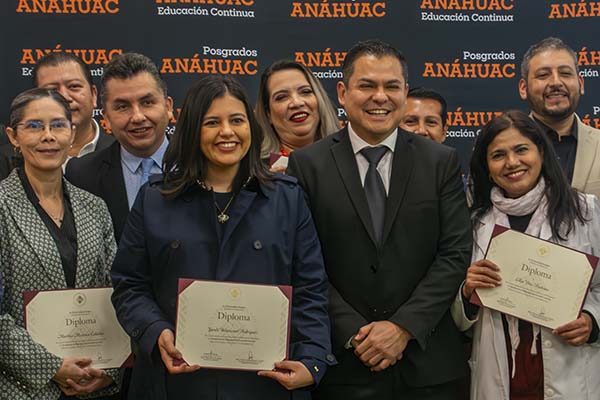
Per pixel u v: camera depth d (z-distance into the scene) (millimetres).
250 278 2570
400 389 2838
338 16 4566
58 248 2822
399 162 2930
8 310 2740
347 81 2959
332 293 2869
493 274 2889
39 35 4449
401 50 4578
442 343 2902
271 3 4547
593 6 4566
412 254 2855
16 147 2977
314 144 3059
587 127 3957
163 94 3283
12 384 2719
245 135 2625
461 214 2920
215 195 2654
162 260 2588
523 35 4582
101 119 4504
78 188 3027
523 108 4590
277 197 2688
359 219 2867
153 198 2656
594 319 2854
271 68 3867
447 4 4582
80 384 2754
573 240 2943
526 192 3012
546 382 2848
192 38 4512
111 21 4477
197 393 2520
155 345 2500
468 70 4594
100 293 2811
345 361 2836
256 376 2547
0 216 2764
